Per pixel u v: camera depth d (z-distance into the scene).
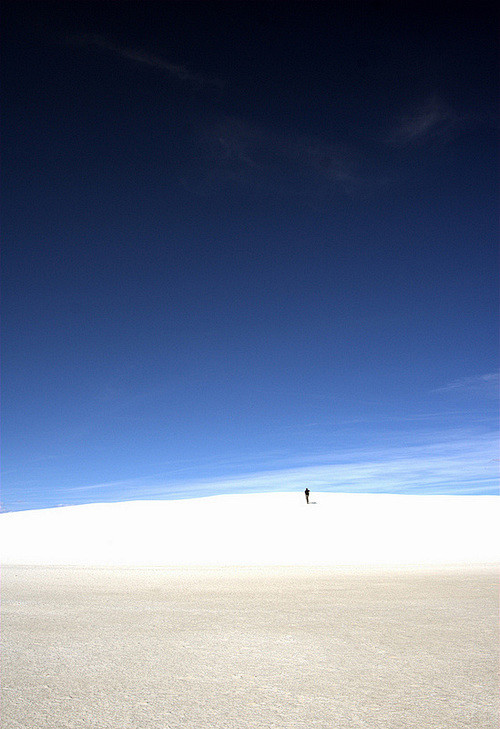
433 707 3.80
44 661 5.27
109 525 33.34
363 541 24.69
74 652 5.62
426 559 18.17
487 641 5.87
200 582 11.93
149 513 38.88
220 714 3.71
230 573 13.92
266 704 3.92
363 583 11.29
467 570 14.09
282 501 44.72
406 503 41.25
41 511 42.84
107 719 3.63
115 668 4.99
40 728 3.47
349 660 5.14
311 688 4.30
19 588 11.20
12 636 6.48
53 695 4.20
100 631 6.71
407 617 7.32
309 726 3.46
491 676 4.56
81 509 43.09
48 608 8.53
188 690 4.29
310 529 29.12
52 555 22.06
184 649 5.69
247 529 29.70
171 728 3.45
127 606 8.64
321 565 16.14
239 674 4.73
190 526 31.78
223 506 41.78
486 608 7.96
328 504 41.47
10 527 34.06
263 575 13.30
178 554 21.38
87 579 12.85
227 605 8.59
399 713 3.68
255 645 5.83
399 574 13.13
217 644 5.90
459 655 5.28
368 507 38.78
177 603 8.89
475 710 3.73
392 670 4.78
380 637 6.13
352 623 6.97
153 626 6.98
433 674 4.64
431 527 28.97
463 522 30.66
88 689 4.35
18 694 4.23
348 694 4.13
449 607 8.07
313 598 9.20
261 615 7.66
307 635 6.30
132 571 14.86
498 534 26.28
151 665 5.07
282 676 4.65
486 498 44.62
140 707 3.88
